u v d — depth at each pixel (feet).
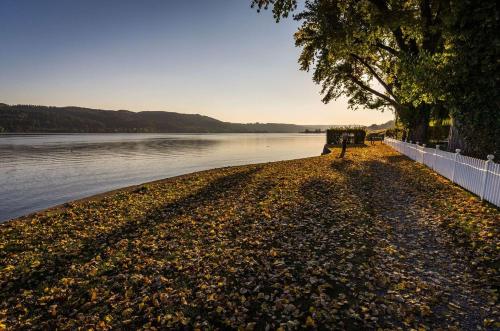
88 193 67.92
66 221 33.50
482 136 38.40
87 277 20.48
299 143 326.44
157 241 26.48
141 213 35.35
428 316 14.70
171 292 17.95
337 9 68.28
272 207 35.04
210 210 35.37
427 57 44.62
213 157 153.07
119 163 127.34
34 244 27.09
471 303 15.47
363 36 68.23
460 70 37.78
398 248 22.38
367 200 36.14
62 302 17.78
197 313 15.93
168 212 35.55
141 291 18.28
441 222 26.63
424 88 45.68
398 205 33.35
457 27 38.60
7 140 373.81
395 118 126.21
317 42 79.77
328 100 118.93
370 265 19.98
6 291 19.27
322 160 79.87
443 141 95.30
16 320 16.21
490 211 27.68
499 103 36.06
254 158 145.48
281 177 55.11
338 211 32.19
